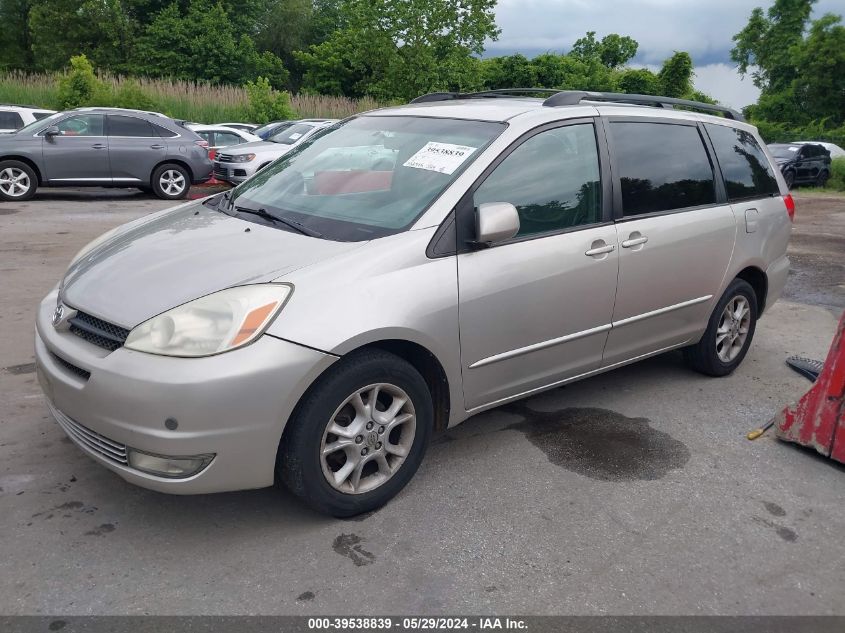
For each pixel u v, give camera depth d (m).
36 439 3.62
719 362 4.86
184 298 2.80
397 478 3.18
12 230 9.50
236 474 2.72
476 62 24.80
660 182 4.23
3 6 45.66
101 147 12.90
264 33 52.81
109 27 41.47
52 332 3.03
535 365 3.65
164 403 2.58
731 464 3.75
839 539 3.13
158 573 2.68
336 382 2.84
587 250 3.71
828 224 13.77
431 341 3.11
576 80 41.72
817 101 44.31
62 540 2.84
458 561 2.83
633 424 4.16
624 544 3.00
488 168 3.42
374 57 25.20
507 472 3.54
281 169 4.11
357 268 2.96
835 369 3.74
